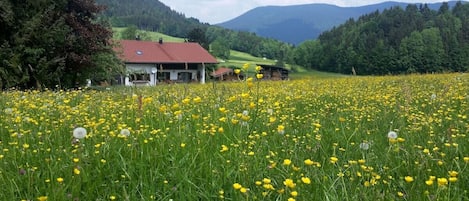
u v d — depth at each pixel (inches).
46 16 865.5
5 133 200.4
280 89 498.3
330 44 4734.3
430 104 298.5
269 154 159.9
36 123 212.4
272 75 1253.1
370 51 4013.3
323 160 153.0
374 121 230.4
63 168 139.7
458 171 135.5
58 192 117.4
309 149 166.9
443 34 3422.7
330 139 188.5
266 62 5241.1
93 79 1103.0
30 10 875.4
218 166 143.8
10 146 170.1
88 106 300.0
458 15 4050.2
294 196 113.9
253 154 151.8
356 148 170.9
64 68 892.6
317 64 4729.3
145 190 127.7
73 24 928.3
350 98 374.0
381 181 132.8
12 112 255.3
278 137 188.9
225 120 208.8
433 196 111.8
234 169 142.0
